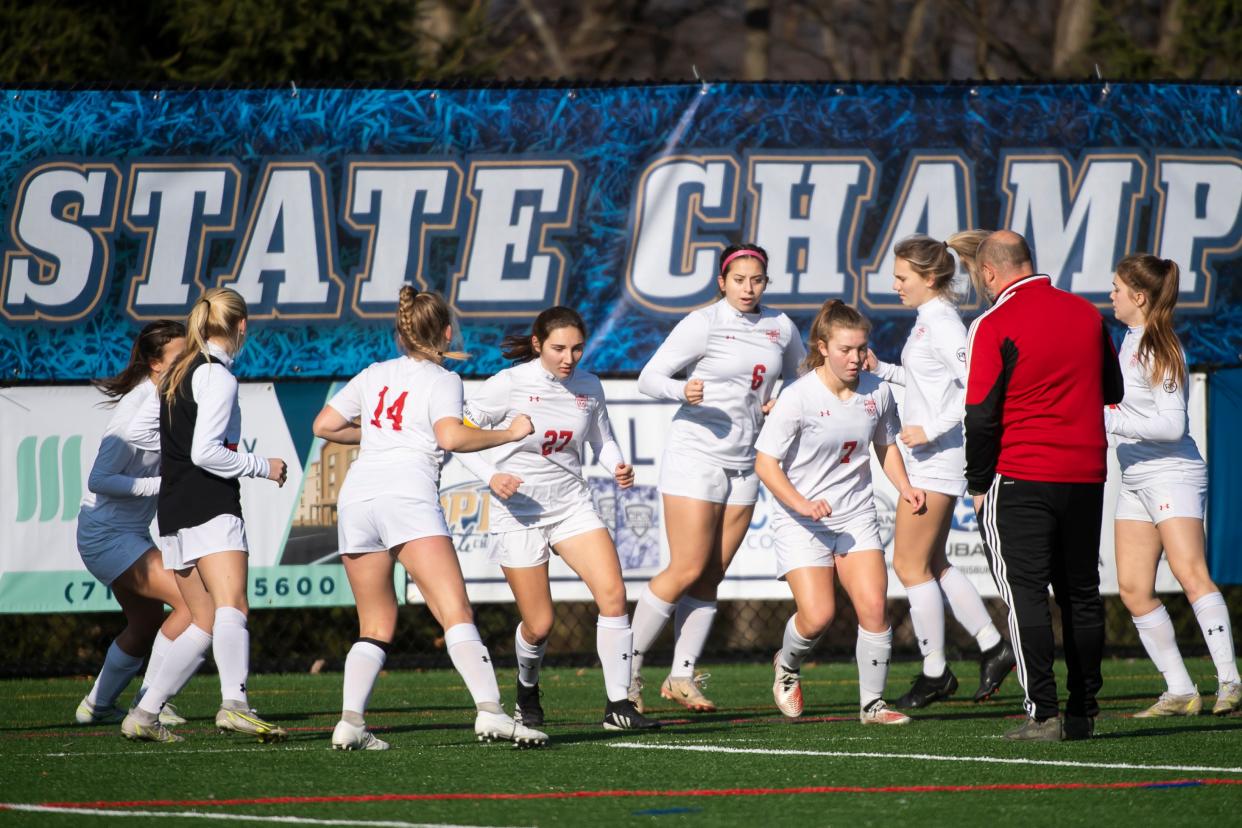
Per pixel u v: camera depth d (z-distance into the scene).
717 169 37.00
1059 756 20.95
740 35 79.69
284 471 22.86
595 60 77.44
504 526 24.95
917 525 27.94
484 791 18.25
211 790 18.39
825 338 24.66
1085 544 21.86
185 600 23.78
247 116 36.53
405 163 36.72
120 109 36.34
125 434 25.42
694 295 36.94
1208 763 20.22
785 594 36.47
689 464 28.06
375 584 21.64
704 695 32.81
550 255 36.84
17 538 35.69
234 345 23.17
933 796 17.72
